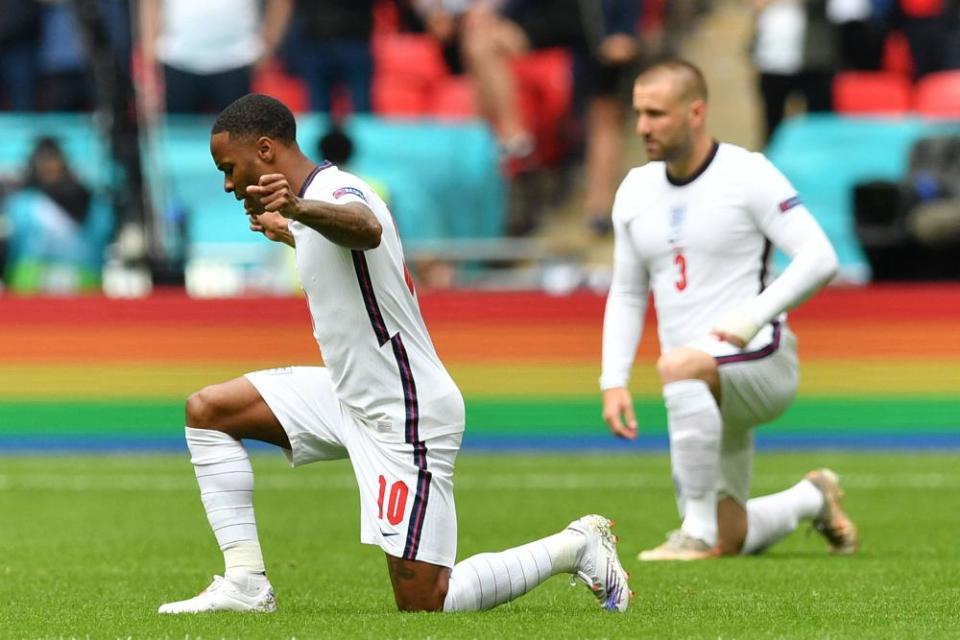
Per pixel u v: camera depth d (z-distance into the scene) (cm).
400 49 5453
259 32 5209
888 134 5197
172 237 4847
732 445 2211
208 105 5103
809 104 5206
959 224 4862
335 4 5259
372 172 5188
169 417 4406
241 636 1367
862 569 2025
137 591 1841
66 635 1412
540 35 5341
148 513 2958
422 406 1471
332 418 1538
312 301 1481
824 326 4369
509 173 5291
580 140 5362
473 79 5331
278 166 1450
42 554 2303
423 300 4425
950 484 3431
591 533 1560
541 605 1658
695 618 1512
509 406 4416
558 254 4891
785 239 2114
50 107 5222
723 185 2138
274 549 2377
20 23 5194
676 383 2109
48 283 4862
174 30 5047
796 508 2242
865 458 4088
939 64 5366
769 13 5175
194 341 4412
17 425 4391
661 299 2200
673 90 2114
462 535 2514
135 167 4781
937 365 4366
